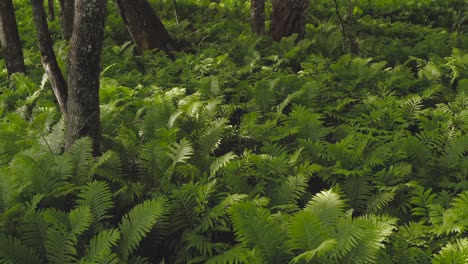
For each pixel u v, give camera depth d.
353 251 4.20
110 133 7.62
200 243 4.69
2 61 13.88
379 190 5.61
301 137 7.11
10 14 11.49
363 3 17.61
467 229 4.64
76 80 6.12
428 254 4.40
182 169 5.84
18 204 4.99
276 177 5.88
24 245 4.54
